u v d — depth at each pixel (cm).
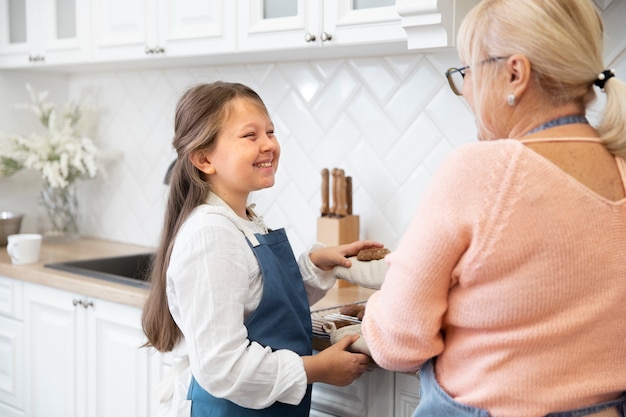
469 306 101
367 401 162
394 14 180
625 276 97
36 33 284
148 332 154
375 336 109
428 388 110
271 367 134
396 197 222
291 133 248
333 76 235
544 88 101
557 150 99
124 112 305
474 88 107
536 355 98
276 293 144
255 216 161
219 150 145
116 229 313
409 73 217
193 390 147
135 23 247
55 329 239
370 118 227
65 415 238
